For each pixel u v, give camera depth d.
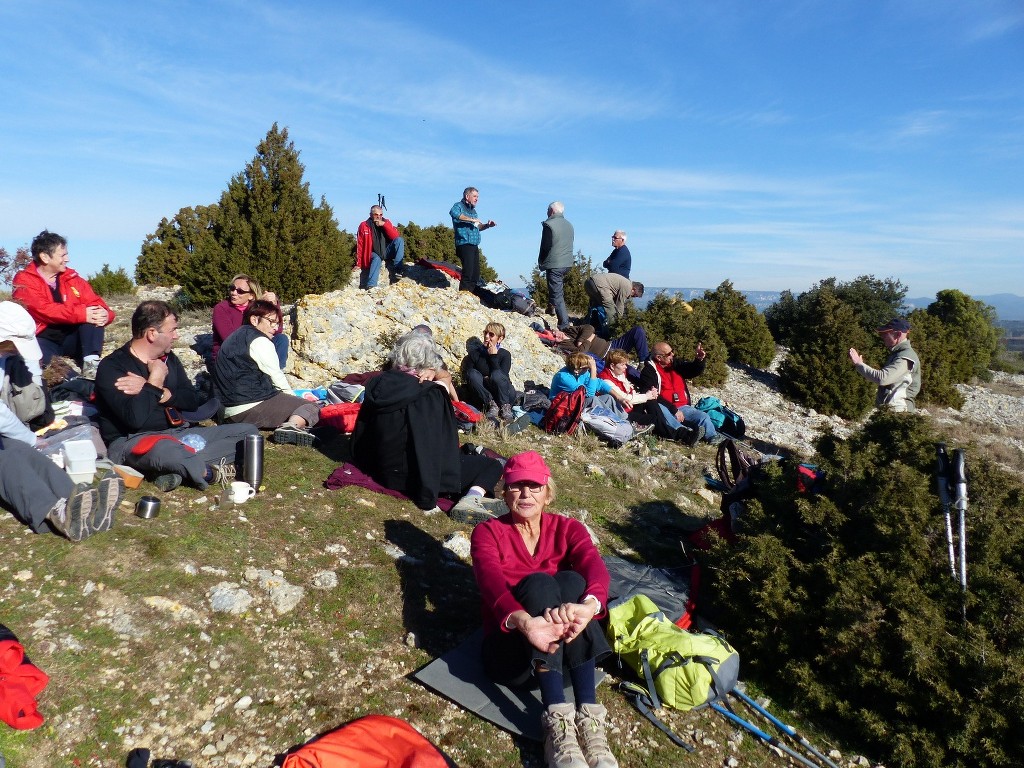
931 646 3.55
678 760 3.32
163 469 4.78
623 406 8.89
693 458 8.36
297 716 3.28
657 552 5.53
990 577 3.72
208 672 3.41
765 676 4.10
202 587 3.88
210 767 2.96
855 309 21.00
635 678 3.84
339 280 15.46
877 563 3.99
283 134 14.76
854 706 3.74
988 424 15.70
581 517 5.89
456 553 4.83
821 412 13.96
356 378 8.19
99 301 7.14
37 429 4.65
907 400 8.40
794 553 4.43
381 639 3.89
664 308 14.69
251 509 4.75
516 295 14.54
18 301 6.50
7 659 2.90
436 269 14.45
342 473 5.42
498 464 5.72
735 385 14.85
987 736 3.32
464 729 3.32
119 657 3.33
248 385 6.26
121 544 4.00
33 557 3.75
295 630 3.80
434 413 5.32
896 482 4.19
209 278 14.09
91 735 2.96
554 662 3.25
